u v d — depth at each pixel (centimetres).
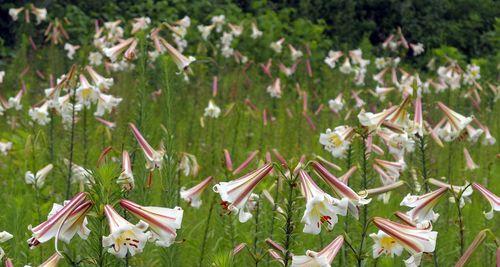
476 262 245
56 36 579
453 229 264
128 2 815
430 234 130
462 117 228
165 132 204
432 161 342
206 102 484
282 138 418
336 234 221
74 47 539
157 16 787
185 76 418
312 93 588
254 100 520
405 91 350
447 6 936
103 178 117
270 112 482
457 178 358
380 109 380
